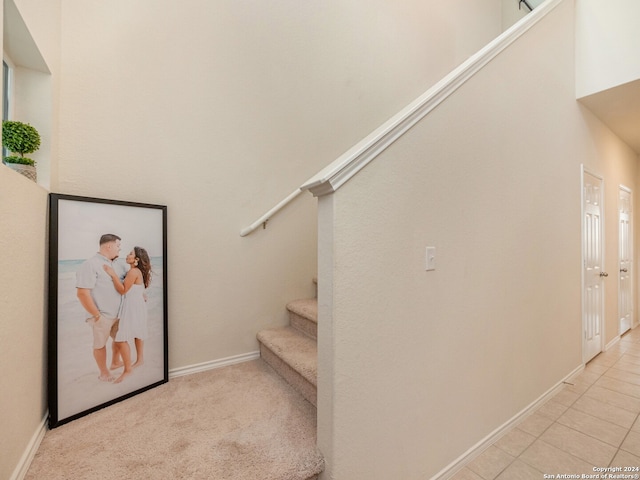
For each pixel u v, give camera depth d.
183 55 1.79
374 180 1.13
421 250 1.28
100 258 1.45
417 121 1.25
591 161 2.75
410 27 2.98
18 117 1.30
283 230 2.19
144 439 1.20
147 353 1.62
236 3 1.97
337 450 1.06
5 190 0.91
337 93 2.46
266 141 2.11
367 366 1.12
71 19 1.47
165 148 1.74
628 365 2.67
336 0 2.45
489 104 1.60
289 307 2.12
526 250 1.87
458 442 1.46
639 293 4.06
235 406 1.46
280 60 2.16
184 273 1.81
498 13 3.90
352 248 1.08
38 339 1.18
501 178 1.67
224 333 1.96
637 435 1.69
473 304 1.52
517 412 1.81
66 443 1.17
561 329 2.25
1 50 0.87
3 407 0.91
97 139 1.54
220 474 1.02
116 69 1.59
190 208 1.83
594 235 2.83
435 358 1.35
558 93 2.21
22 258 1.04
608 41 2.32
